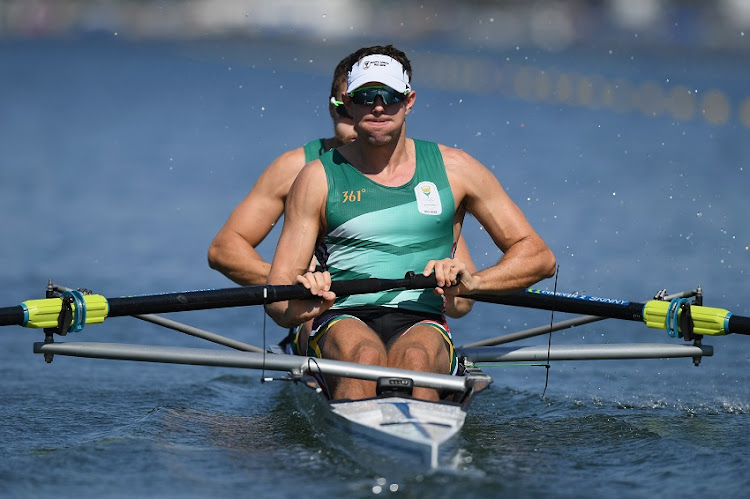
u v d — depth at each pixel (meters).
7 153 85.25
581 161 78.75
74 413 23.67
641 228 51.41
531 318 36.25
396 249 21.81
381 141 21.12
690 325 23.42
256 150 86.50
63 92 154.38
